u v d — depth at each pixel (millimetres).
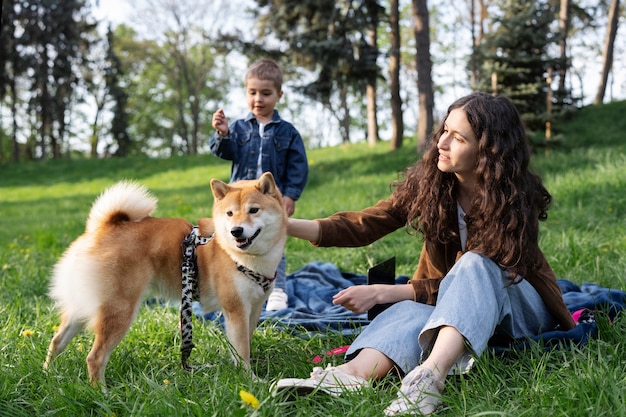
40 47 34812
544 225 6938
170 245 3088
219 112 4414
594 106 19031
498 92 13609
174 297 3184
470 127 2787
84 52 37406
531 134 13289
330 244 3283
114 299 2879
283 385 2379
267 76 4609
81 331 3279
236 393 2381
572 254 5242
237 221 2914
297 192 4707
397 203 3314
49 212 15055
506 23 13594
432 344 2600
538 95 13602
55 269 3186
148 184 21391
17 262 6285
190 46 42938
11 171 27328
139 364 3076
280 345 3381
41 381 2672
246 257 2998
